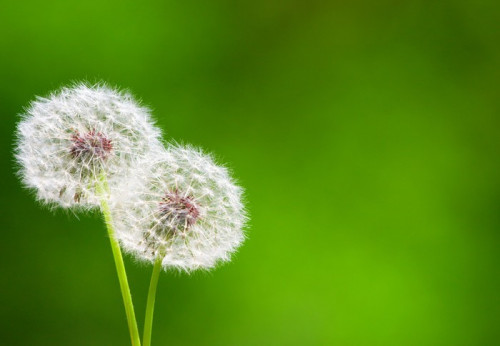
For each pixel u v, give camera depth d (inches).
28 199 37.1
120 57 41.2
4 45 39.4
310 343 40.4
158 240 24.0
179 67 42.2
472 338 41.8
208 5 42.9
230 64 43.3
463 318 41.8
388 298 41.7
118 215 24.1
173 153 24.7
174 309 38.5
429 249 42.7
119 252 23.7
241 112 43.3
